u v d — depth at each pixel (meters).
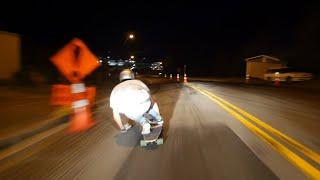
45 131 9.66
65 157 6.80
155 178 5.39
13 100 16.23
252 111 13.00
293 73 39.38
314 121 10.51
